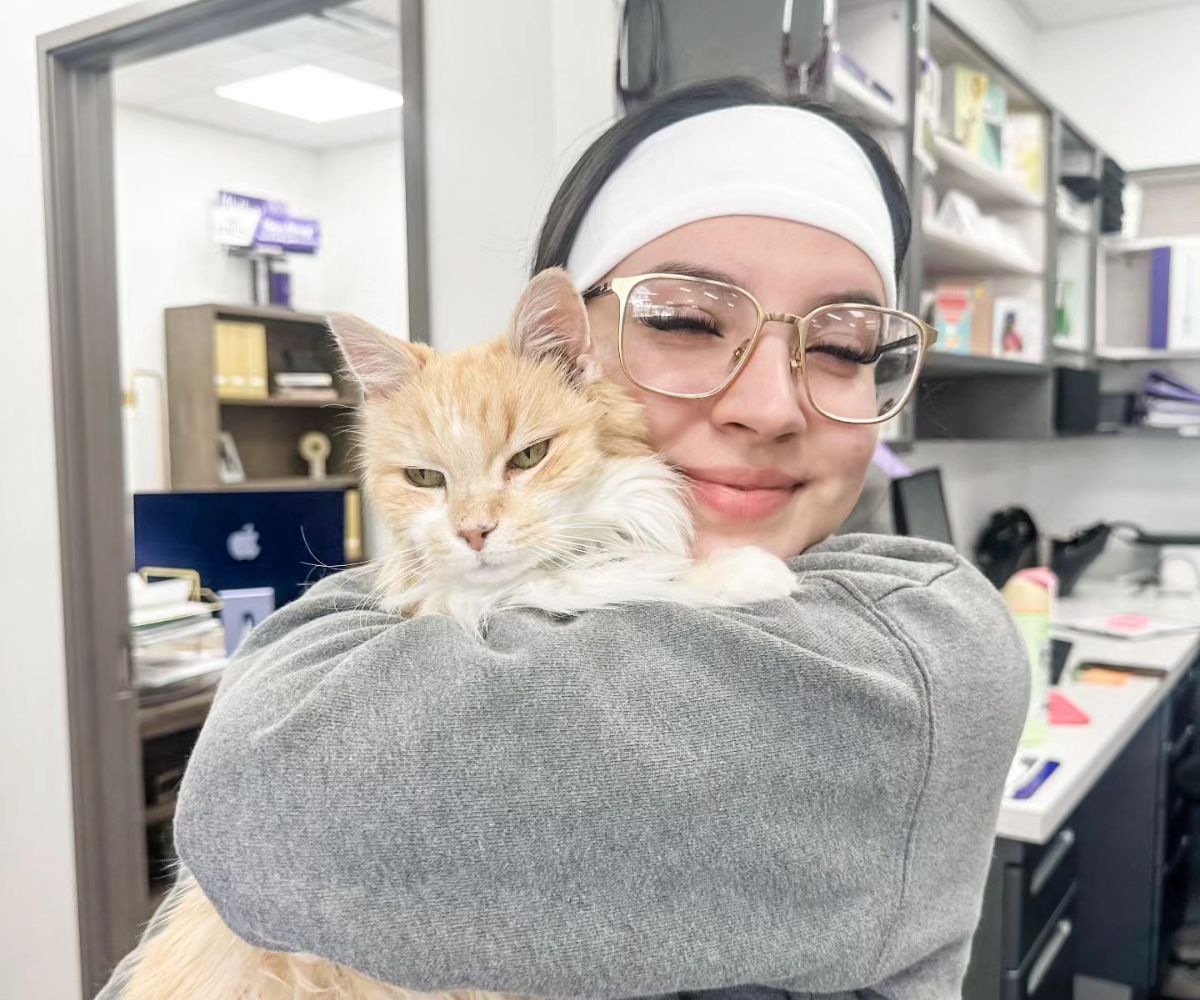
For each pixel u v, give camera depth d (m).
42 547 2.22
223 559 2.21
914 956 0.62
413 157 1.59
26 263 2.17
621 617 0.62
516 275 1.50
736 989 0.63
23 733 2.30
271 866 0.54
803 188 0.76
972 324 2.66
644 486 0.79
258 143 5.02
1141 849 2.29
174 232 4.59
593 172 0.85
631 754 0.55
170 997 0.70
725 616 0.62
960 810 0.67
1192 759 2.53
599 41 1.44
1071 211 3.32
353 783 0.54
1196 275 3.51
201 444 4.20
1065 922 1.67
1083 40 3.77
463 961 0.53
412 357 0.82
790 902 0.58
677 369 0.79
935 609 0.71
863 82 1.87
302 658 0.65
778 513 0.80
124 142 4.39
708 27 1.29
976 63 2.53
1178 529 3.79
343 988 0.65
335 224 5.34
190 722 2.41
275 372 4.40
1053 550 3.34
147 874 2.32
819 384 0.81
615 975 0.54
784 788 0.58
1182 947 2.65
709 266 0.76
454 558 0.75
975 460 3.53
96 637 2.21
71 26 2.02
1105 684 2.16
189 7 1.86
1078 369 3.19
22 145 2.15
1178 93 3.62
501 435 0.77
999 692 0.71
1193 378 3.79
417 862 0.53
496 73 1.52
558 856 0.54
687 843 0.55
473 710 0.55
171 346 4.29
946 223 2.48
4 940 2.40
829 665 0.59
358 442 0.90
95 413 2.18
